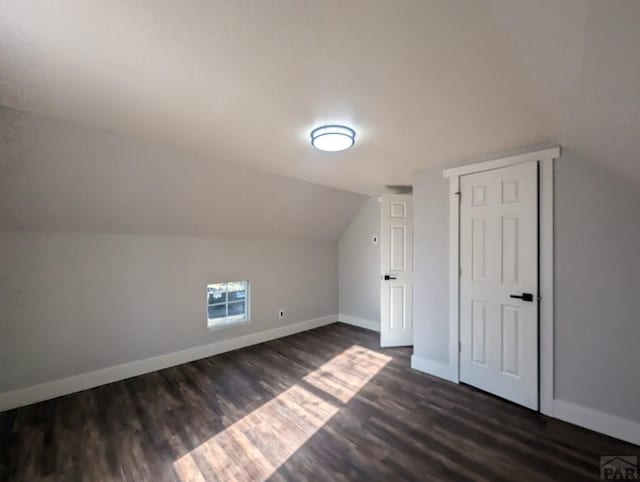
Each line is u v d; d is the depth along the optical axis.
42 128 2.10
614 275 2.10
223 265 3.95
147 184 2.86
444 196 3.05
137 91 1.66
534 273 2.43
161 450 2.00
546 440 2.07
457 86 1.52
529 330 2.45
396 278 4.09
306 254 4.94
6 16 1.09
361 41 1.20
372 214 4.93
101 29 1.16
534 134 2.15
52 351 2.75
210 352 3.79
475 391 2.77
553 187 2.34
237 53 1.30
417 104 1.73
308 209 4.37
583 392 2.22
